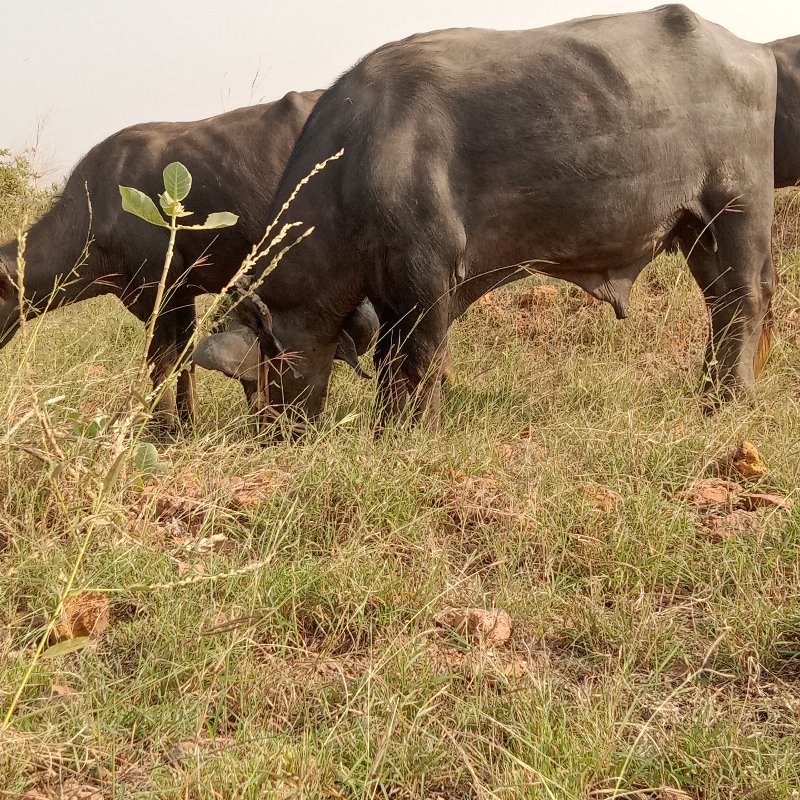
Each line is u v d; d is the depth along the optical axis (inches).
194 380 261.1
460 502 166.2
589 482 169.8
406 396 213.9
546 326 313.4
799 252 350.0
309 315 220.5
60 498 122.0
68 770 98.8
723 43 232.7
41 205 408.2
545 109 213.3
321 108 221.8
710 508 169.0
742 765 102.3
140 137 265.7
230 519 158.6
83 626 126.5
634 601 138.2
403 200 206.8
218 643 120.3
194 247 262.4
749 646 125.0
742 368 238.7
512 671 119.9
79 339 267.7
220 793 93.8
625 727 109.4
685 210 231.5
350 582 136.1
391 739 104.0
